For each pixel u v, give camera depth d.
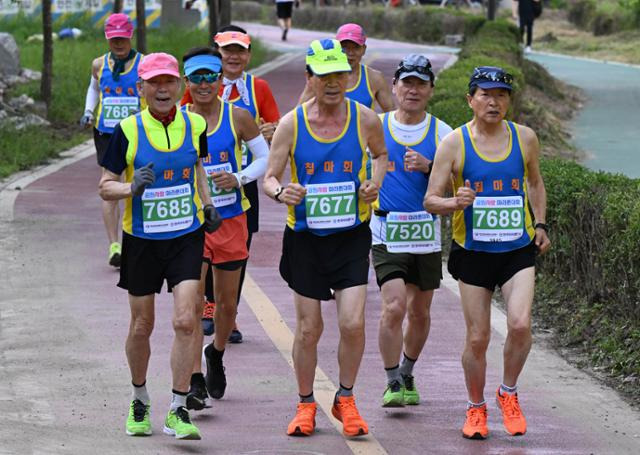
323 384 16.73
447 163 14.32
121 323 19.59
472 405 14.68
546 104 53.88
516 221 14.26
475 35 73.94
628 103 57.09
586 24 102.62
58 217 28.03
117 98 24.92
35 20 72.31
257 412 15.51
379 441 14.44
